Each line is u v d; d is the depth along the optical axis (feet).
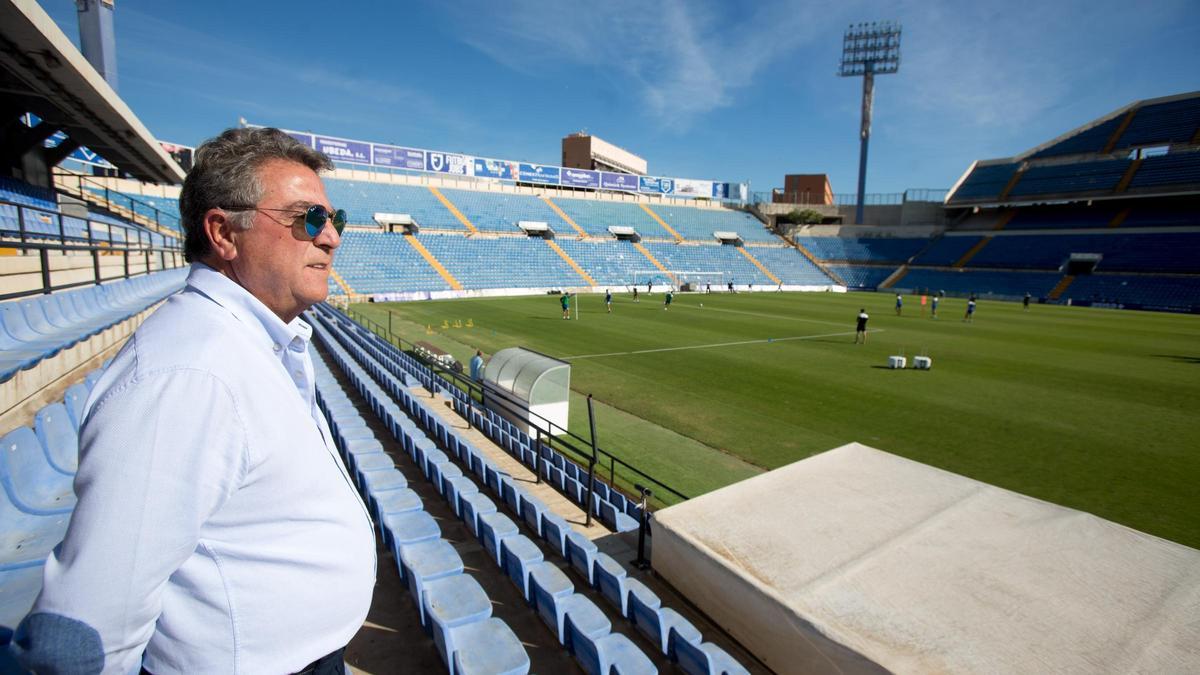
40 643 3.35
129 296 46.26
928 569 17.63
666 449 40.57
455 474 24.81
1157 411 52.29
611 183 238.68
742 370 67.31
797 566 18.02
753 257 238.89
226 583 4.19
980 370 69.67
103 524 3.45
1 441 15.53
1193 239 177.06
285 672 4.51
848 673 14.65
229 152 4.98
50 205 56.54
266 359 4.59
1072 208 217.15
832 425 46.70
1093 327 116.47
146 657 4.43
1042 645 14.38
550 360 41.96
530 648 16.05
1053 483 35.83
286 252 5.08
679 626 16.97
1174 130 203.31
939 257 224.12
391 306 134.00
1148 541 18.84
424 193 203.92
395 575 17.81
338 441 29.45
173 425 3.65
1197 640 14.46
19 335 26.02
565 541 21.30
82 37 69.56
